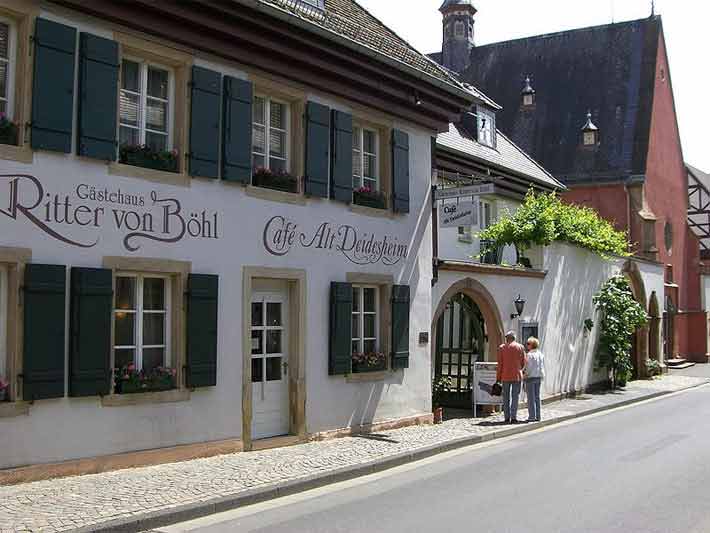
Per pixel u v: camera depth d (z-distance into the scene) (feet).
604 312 77.00
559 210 68.44
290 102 40.93
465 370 57.77
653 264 97.96
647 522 25.41
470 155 75.36
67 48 30.32
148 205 33.06
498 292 57.00
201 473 31.63
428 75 46.96
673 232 130.62
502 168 80.94
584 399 67.51
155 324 34.01
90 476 30.17
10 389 28.55
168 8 33.47
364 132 46.26
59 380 29.63
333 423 42.16
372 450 38.47
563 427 50.96
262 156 39.58
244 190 37.37
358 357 43.78
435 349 58.85
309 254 40.81
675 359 120.37
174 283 34.45
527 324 60.95
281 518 26.45
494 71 137.69
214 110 35.86
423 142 49.49
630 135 121.39
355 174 45.32
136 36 32.99
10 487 27.78
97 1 31.27
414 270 48.14
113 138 31.63
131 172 32.48
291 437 39.58
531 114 130.21
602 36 132.98
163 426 33.50
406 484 32.32
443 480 33.09
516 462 37.32
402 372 47.24
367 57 43.11
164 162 33.94
